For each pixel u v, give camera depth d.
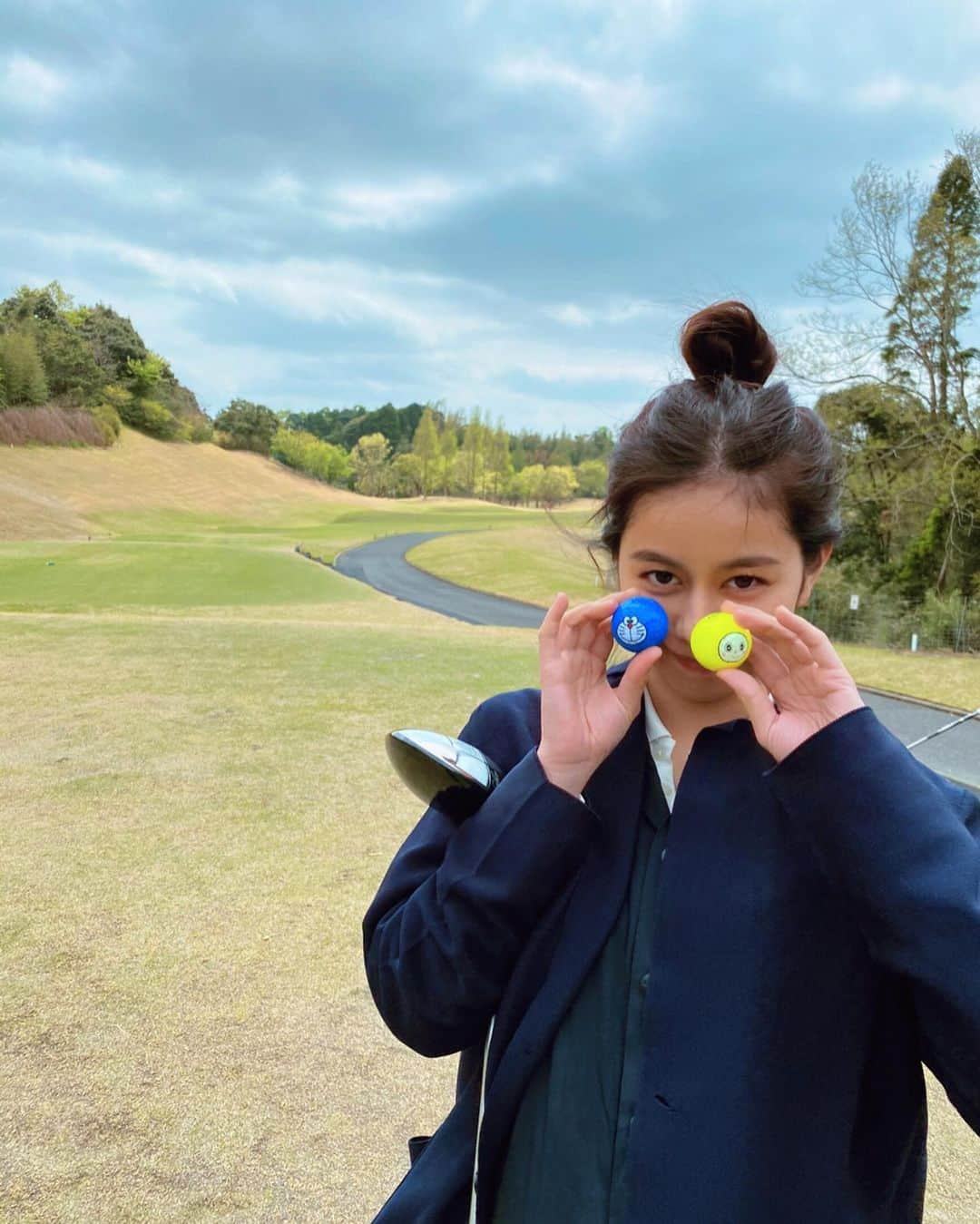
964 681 12.79
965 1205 2.48
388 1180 2.54
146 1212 2.40
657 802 1.01
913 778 0.86
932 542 20.78
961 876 0.81
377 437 120.19
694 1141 0.84
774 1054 0.86
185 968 3.69
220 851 4.95
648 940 0.94
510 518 75.31
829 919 0.89
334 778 6.32
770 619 0.90
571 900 0.98
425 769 1.03
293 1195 2.48
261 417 100.06
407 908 1.05
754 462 0.93
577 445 127.56
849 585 21.34
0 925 4.00
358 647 12.45
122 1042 3.17
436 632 15.05
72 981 3.57
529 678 10.48
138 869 4.67
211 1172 2.55
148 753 6.81
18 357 72.19
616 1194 0.88
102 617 15.29
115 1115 2.78
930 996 0.80
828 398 21.00
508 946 0.97
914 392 20.81
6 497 53.53
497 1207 0.96
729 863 0.91
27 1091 2.88
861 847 0.83
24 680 9.38
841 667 0.90
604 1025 0.93
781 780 0.87
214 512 68.19
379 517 73.00
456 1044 1.06
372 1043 3.21
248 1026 3.29
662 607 0.98
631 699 0.97
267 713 8.20
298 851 4.99
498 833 0.97
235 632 13.66
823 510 0.99
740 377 1.16
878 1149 0.91
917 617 19.73
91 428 76.44
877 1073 0.92
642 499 0.98
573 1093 0.92
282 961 3.78
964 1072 0.81
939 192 20.09
